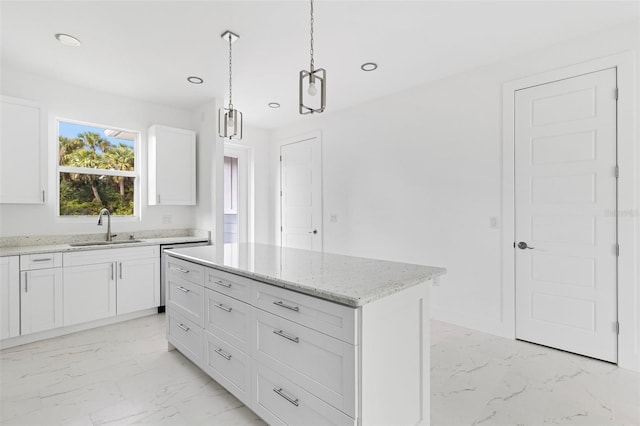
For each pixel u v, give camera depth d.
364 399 1.21
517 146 2.73
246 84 3.39
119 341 2.77
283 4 2.06
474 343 2.69
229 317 1.84
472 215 3.00
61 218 3.33
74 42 2.51
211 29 2.35
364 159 3.90
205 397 1.94
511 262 2.77
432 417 1.73
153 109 3.96
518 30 2.35
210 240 3.89
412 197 3.44
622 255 2.27
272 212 5.26
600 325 2.36
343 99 3.79
